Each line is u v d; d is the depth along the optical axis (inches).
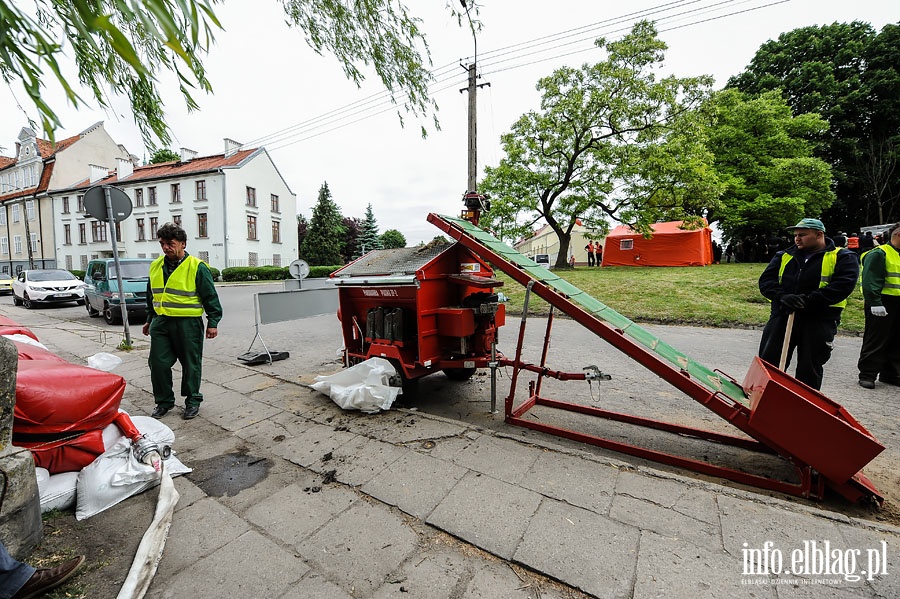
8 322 171.6
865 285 176.6
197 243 1219.9
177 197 1234.6
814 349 137.0
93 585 68.1
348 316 188.7
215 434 135.6
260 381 198.1
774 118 895.7
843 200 1090.7
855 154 1007.6
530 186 784.3
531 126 756.0
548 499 91.7
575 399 171.8
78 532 82.1
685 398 170.7
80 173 1461.6
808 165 821.2
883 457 118.1
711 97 697.6
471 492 95.4
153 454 100.5
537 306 429.4
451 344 169.5
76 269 1424.7
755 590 65.1
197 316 152.5
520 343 142.0
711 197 691.4
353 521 86.4
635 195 740.7
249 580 69.6
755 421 97.3
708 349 247.8
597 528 81.1
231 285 934.4
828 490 102.2
